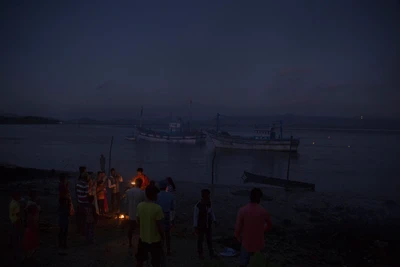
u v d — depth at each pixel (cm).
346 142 11831
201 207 707
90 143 7800
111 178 1120
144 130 9975
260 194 516
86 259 670
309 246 946
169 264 664
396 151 7362
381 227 1207
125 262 659
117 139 9944
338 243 990
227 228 1105
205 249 806
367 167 4328
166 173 3422
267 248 889
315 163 4850
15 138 9175
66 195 752
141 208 521
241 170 3866
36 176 2078
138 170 1023
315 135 19488
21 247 724
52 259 660
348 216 1370
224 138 7200
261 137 7181
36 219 640
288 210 1440
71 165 3750
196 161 4747
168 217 719
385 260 849
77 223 877
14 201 720
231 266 670
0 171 2083
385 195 2355
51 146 6631
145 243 515
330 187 2756
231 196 1688
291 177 3381
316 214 1386
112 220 1032
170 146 7931
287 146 6612
